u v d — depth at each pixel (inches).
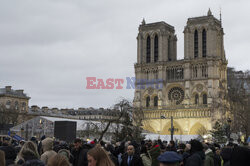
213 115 6190.9
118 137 3152.1
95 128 3260.3
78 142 964.0
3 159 502.0
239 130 4564.5
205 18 7691.9
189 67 7632.9
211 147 1226.6
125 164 948.6
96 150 474.3
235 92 5123.0
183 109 7504.9
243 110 4547.2
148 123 7150.6
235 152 603.8
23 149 667.4
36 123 4315.9
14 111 6963.6
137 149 1037.2
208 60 7450.8
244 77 6742.1
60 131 2349.9
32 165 583.8
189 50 7741.1
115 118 3302.2
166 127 7682.1
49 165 489.7
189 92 7573.8
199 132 6786.4
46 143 784.9
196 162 789.9
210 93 7303.2
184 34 7819.9
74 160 979.3
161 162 431.8
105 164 468.4
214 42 7534.5
